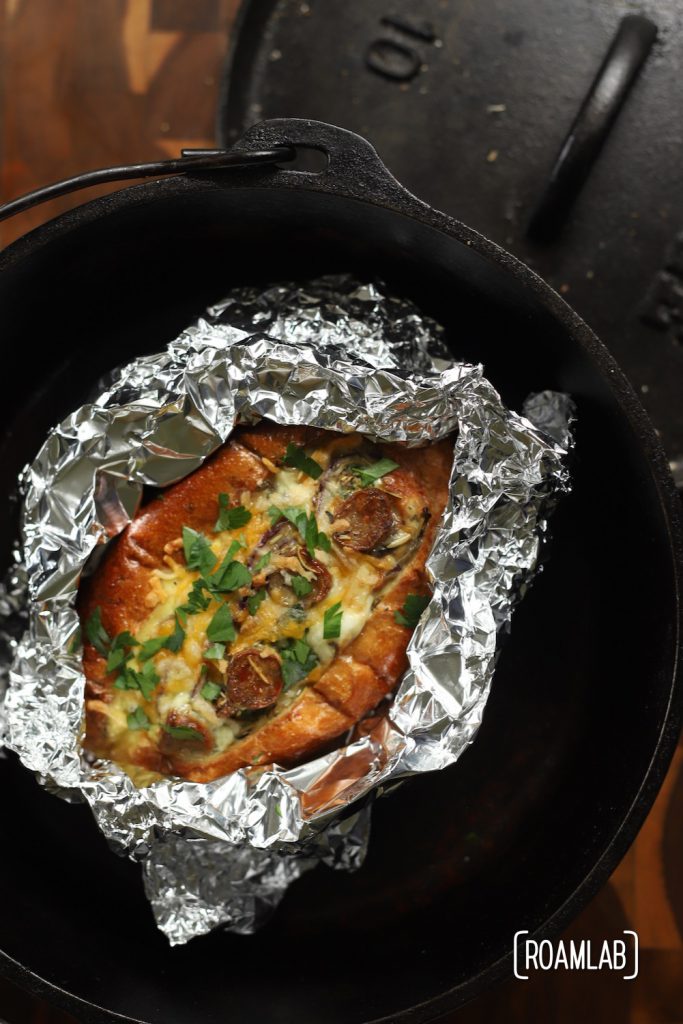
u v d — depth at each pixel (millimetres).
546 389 454
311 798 406
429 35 480
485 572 417
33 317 454
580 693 460
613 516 456
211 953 454
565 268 473
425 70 479
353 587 416
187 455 416
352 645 416
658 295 471
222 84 478
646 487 421
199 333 432
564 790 457
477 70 478
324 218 430
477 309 453
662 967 488
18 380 467
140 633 415
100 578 420
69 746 410
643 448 410
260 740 413
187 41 524
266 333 438
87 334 468
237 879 439
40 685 414
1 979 487
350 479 421
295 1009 440
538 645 465
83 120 525
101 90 525
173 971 448
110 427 414
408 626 416
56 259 432
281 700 417
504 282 426
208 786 409
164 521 418
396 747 408
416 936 456
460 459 414
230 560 411
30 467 420
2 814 461
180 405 412
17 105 526
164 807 407
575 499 461
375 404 411
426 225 408
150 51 525
